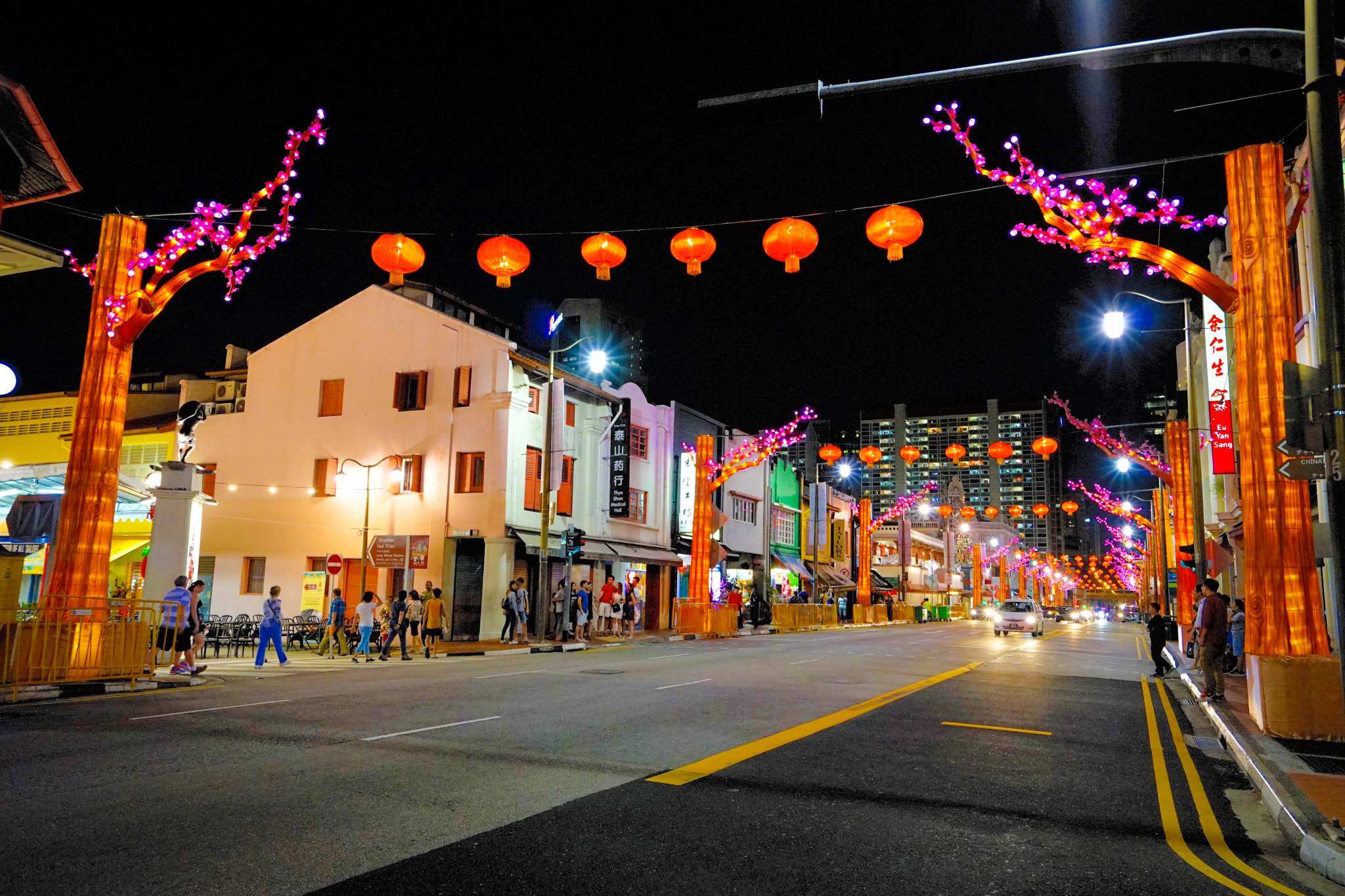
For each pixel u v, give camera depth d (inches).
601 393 1189.7
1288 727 358.3
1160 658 708.7
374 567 959.0
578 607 1027.3
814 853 193.5
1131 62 269.3
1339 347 229.9
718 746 318.3
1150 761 328.8
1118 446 1047.6
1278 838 225.1
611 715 387.9
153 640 506.0
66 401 1230.3
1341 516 226.1
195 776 248.7
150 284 494.0
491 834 198.8
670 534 1369.3
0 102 405.1
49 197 471.2
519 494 1026.7
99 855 177.2
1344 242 233.3
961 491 4357.8
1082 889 176.9
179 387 1376.7
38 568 866.1
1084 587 5442.9
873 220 379.6
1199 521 792.9
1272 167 394.9
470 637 1002.7
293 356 1139.3
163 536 622.8
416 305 1079.0
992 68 278.5
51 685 438.9
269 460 1123.9
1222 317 830.5
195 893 157.5
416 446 1044.5
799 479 1961.1
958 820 227.3
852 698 482.6
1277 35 255.1
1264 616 388.5
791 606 1530.5
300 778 248.8
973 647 1088.8
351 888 161.8
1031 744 353.1
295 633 861.8
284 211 496.4
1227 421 823.1
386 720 359.3
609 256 419.5
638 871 176.7
